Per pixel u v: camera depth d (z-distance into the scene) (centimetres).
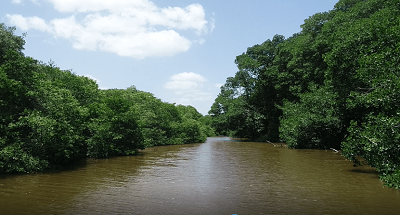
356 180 1002
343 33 1780
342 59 1580
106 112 1953
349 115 2138
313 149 2538
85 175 1132
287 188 878
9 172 1156
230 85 4581
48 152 1284
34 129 1192
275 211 636
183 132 3788
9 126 1131
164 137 3278
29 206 676
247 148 2717
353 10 2366
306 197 762
